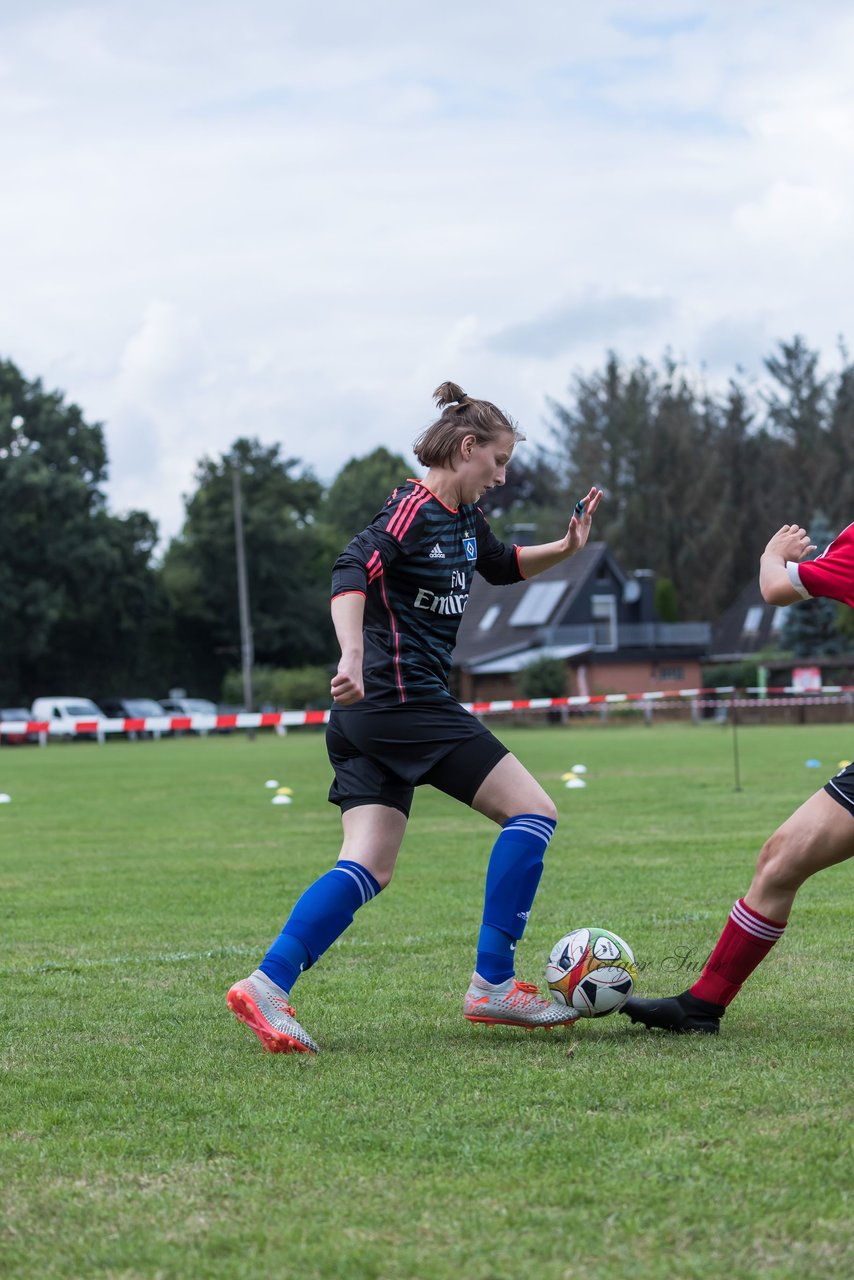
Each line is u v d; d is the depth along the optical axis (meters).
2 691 95.25
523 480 130.62
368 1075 5.80
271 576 105.12
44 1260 3.88
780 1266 3.69
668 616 103.06
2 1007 7.51
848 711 66.12
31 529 91.00
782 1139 4.71
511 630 91.69
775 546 6.34
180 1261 3.83
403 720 6.44
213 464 105.62
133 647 99.56
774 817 18.41
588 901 11.04
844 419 112.50
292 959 6.37
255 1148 4.81
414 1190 4.32
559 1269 3.70
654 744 43.34
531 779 6.61
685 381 119.00
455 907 11.10
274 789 27.70
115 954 9.30
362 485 147.12
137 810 22.73
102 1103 5.46
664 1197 4.19
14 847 16.86
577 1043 6.34
